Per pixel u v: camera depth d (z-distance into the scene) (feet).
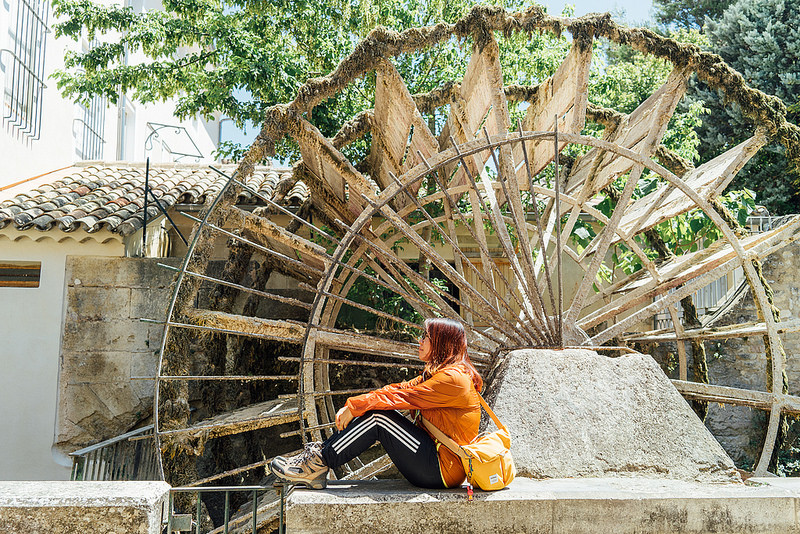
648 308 21.48
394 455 11.00
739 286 31.81
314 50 34.12
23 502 9.52
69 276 27.14
